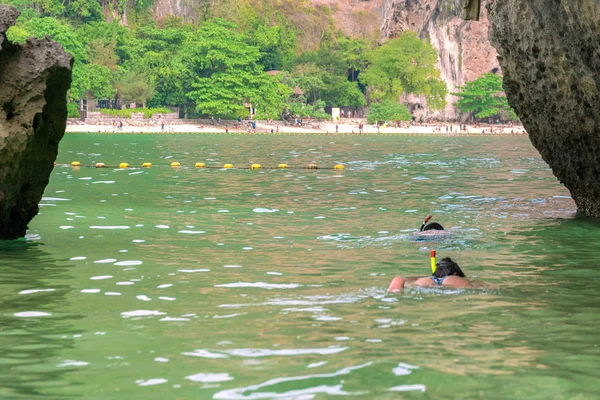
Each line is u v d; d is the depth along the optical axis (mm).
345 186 24828
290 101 131875
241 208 18234
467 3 16594
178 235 13766
